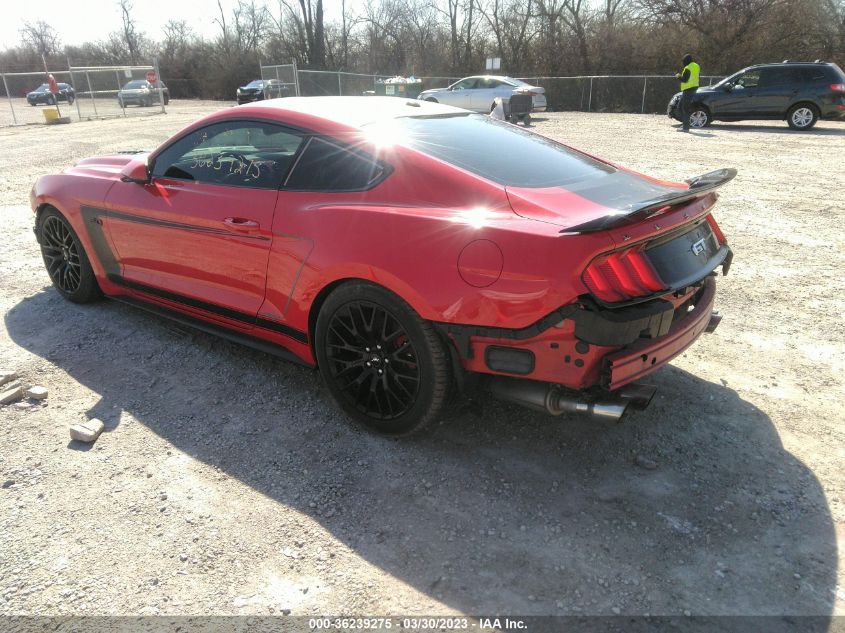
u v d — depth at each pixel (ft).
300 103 11.23
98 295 14.98
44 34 201.98
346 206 9.43
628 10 107.14
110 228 13.14
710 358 12.64
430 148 9.61
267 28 159.33
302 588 7.06
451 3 128.36
